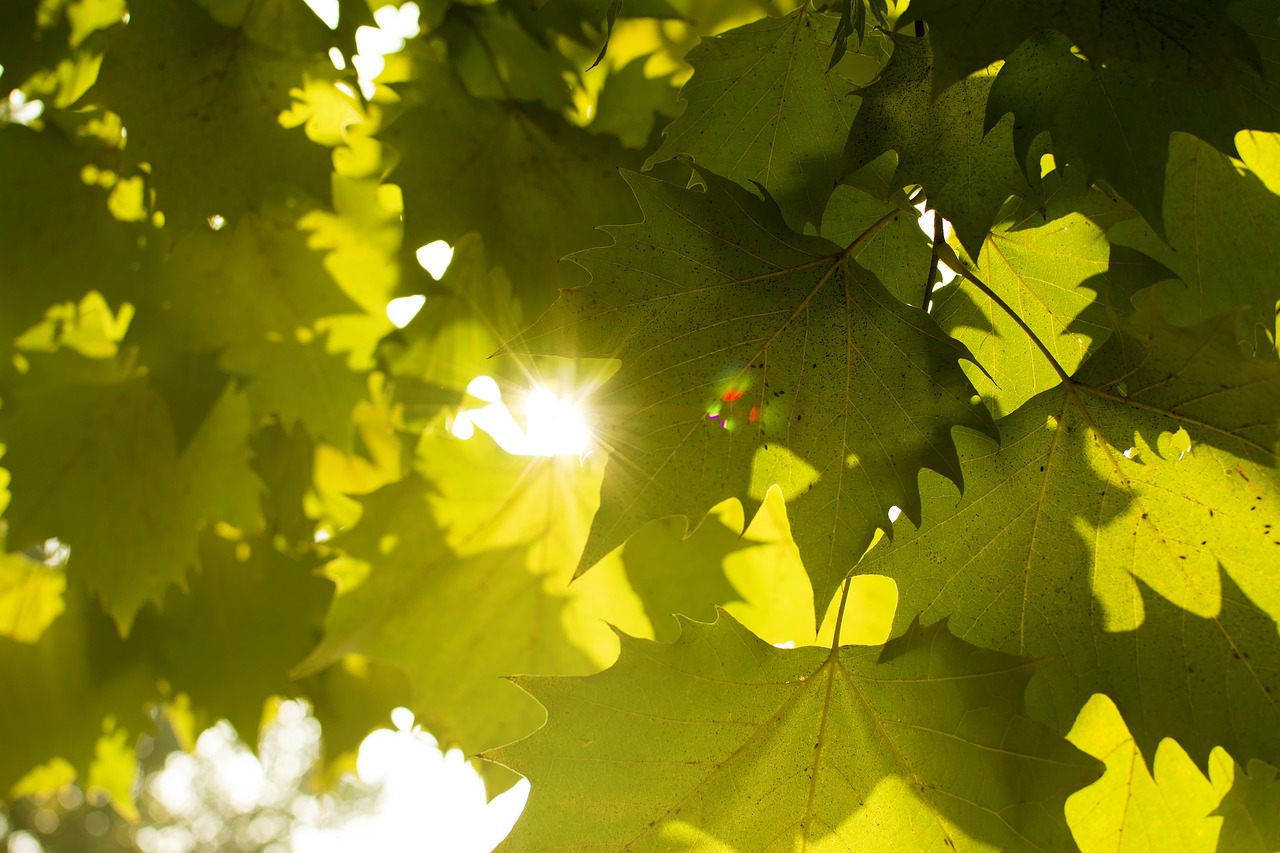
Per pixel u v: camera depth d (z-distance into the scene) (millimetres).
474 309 962
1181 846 661
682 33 907
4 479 1079
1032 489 646
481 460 1000
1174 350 635
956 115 658
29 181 952
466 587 1025
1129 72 636
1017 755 622
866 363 646
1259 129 630
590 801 642
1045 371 683
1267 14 644
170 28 844
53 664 1191
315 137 881
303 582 1160
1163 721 625
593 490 1004
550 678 647
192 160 864
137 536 1066
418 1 893
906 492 634
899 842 638
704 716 648
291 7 849
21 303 993
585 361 894
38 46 915
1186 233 704
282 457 1109
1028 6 616
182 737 1231
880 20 709
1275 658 620
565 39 898
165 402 1011
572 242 910
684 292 652
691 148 729
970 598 644
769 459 640
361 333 1012
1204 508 632
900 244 707
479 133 900
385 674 1237
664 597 1022
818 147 720
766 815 647
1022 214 688
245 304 990
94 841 5762
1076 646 636
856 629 996
